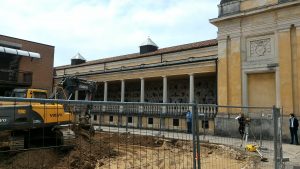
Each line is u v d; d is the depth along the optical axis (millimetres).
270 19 20984
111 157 7816
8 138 6391
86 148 8711
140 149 6676
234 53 22547
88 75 36188
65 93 20250
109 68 37750
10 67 29234
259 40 21531
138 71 30812
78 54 49562
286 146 17031
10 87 28656
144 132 5836
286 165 11203
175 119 6242
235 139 10906
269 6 20625
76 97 28922
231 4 22797
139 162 6801
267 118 12336
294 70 19703
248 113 12500
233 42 22703
